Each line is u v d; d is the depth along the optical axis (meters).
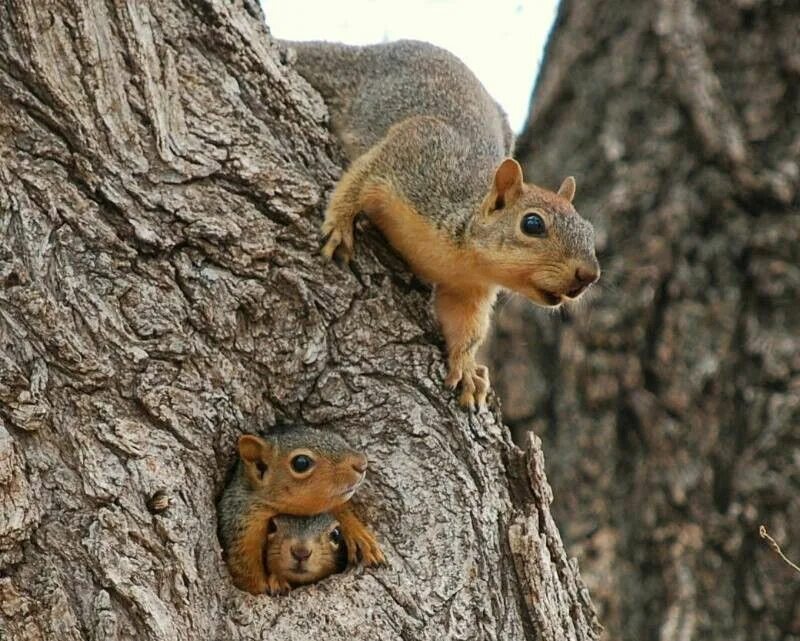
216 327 11.13
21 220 10.64
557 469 16.53
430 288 12.77
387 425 11.80
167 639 10.12
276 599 11.09
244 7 11.96
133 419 10.68
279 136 11.85
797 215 16.61
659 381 16.44
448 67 14.84
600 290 16.69
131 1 11.09
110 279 10.79
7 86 10.75
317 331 11.62
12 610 9.78
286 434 11.69
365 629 11.10
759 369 16.19
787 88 17.08
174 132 11.20
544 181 17.58
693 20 17.42
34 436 10.27
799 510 15.66
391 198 12.44
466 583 11.35
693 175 16.98
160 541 10.38
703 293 16.53
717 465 16.11
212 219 11.18
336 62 14.31
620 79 17.67
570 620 11.77
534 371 17.02
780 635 15.51
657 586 15.90
